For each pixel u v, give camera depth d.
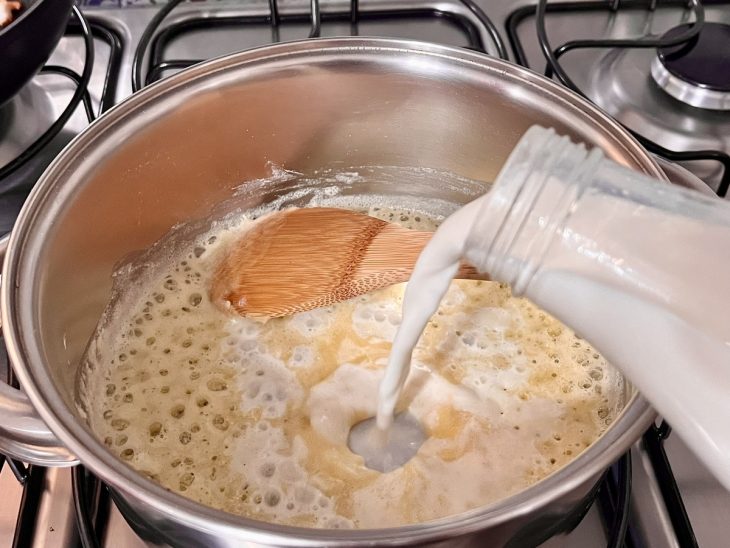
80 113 0.37
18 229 0.24
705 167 0.34
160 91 0.29
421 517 0.27
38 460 0.21
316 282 0.34
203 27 0.41
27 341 0.22
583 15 0.41
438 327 0.34
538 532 0.22
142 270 0.34
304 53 0.30
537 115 0.29
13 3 0.34
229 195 0.36
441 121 0.33
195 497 0.28
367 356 0.33
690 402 0.17
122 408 0.31
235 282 0.35
